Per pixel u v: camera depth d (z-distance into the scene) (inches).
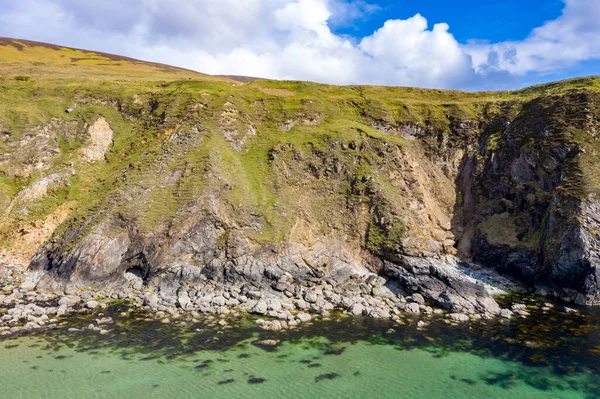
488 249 2042.3
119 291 1581.0
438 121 2753.4
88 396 858.1
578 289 1632.6
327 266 1781.5
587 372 1015.6
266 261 1702.8
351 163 2215.8
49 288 1577.3
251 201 1966.0
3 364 978.7
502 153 2393.0
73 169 2172.7
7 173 2044.8
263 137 2465.6
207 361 1039.0
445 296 1551.4
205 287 1612.9
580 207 1745.8
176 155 2111.2
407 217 1942.7
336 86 3368.6
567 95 2373.3
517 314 1462.8
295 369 1013.8
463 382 964.0
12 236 1830.7
